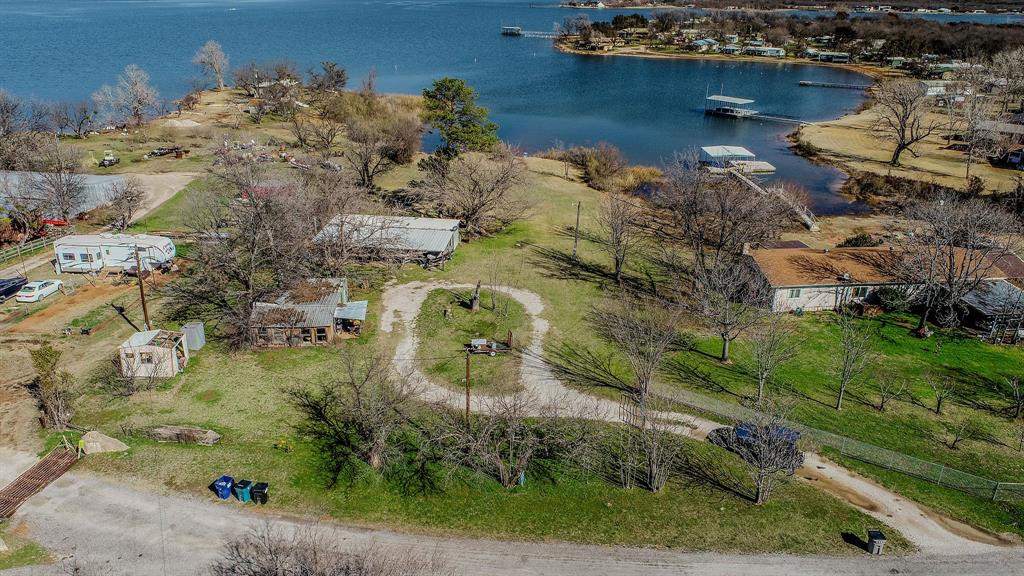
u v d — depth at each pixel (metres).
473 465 38.72
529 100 158.62
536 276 64.69
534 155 112.06
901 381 48.59
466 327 54.53
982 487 37.84
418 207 82.81
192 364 48.28
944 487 38.53
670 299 60.38
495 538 33.75
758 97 164.88
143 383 45.53
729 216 61.53
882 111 128.88
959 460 40.69
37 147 85.31
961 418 44.69
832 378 48.88
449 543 33.25
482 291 61.03
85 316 53.91
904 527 35.31
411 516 35.00
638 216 81.56
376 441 37.53
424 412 43.28
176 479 36.78
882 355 51.81
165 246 62.22
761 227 65.00
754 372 49.31
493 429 39.12
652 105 155.50
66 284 59.31
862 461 40.38
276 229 58.00
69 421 41.25
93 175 83.94
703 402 45.06
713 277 52.78
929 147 115.88
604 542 33.69
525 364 49.56
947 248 60.50
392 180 93.75
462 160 80.25
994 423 44.25
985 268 56.94
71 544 32.22
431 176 79.62
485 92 166.38
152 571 30.81
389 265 64.94
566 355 50.97
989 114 131.88
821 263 60.22
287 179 75.88
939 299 56.34
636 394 46.09
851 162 108.25
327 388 45.88
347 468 38.19
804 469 39.59
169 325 52.94
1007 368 50.38
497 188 75.69
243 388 45.59
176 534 33.03
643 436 38.50
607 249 71.94
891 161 107.69
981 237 59.81
